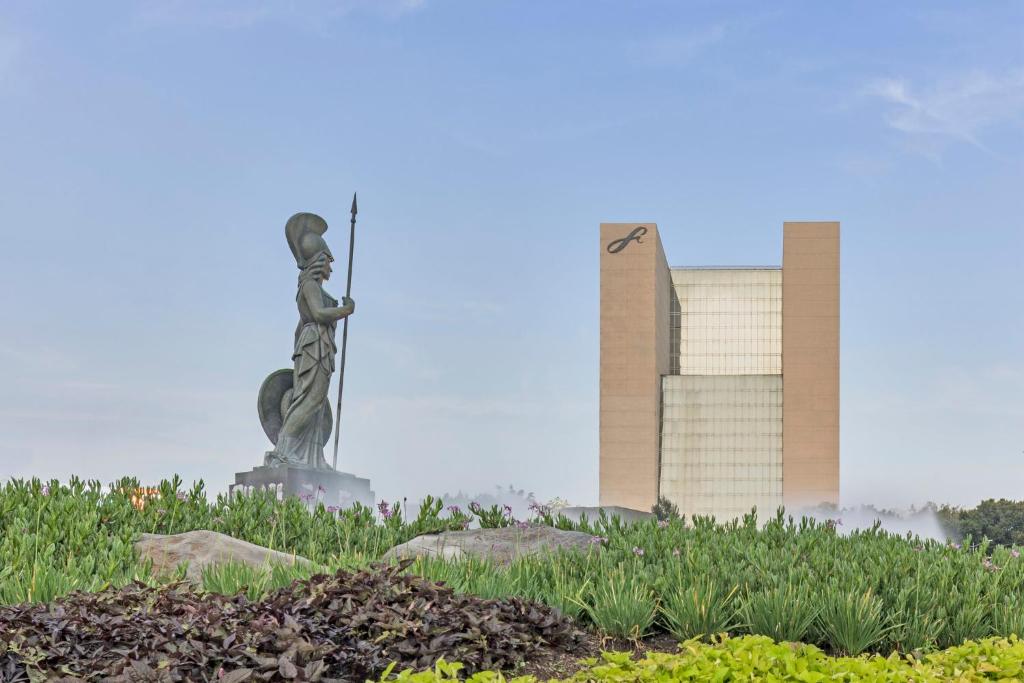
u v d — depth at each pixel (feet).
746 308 506.89
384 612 33.81
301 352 136.67
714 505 452.76
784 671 28.37
